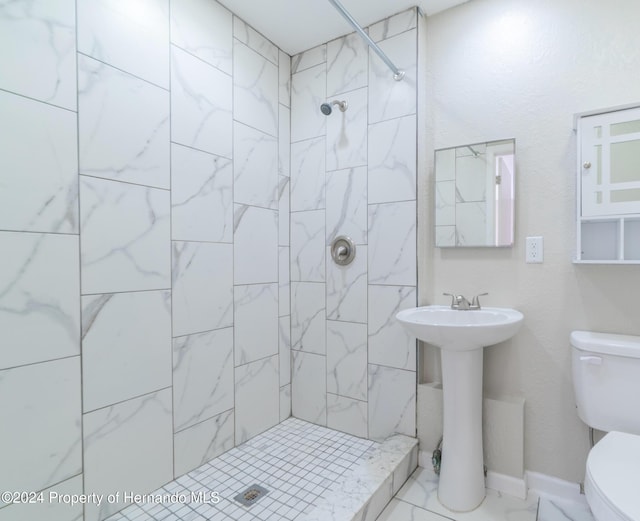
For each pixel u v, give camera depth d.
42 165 1.14
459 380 1.49
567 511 1.46
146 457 1.44
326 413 2.09
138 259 1.41
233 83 1.83
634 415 1.27
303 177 2.18
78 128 1.23
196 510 1.36
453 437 1.50
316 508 1.31
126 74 1.37
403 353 1.83
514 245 1.65
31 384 1.12
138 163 1.41
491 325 1.29
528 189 1.62
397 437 1.82
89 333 1.26
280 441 1.91
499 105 1.69
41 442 1.14
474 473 1.50
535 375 1.61
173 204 1.55
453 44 1.81
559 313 1.56
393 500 1.54
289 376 2.22
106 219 1.31
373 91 1.92
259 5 1.77
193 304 1.63
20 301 1.10
